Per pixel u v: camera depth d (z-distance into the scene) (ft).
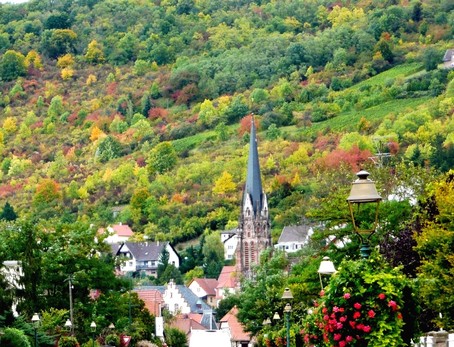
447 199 238.89
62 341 315.99
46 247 377.50
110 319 380.17
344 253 300.61
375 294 143.95
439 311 223.10
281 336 269.85
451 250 232.32
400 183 369.09
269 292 396.16
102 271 378.73
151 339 441.68
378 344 142.82
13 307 336.29
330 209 302.66
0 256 322.14
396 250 270.67
